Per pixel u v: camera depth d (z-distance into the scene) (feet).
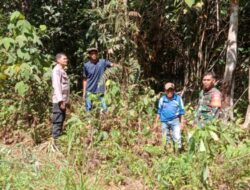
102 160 20.03
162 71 37.47
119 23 31.37
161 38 35.50
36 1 40.47
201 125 19.39
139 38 34.09
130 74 30.01
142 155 20.21
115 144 20.51
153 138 21.89
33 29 24.45
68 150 20.12
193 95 34.76
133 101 24.88
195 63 35.68
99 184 18.07
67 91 23.39
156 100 25.73
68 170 18.52
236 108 28.91
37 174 18.54
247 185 17.39
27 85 23.71
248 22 35.42
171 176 17.57
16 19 24.45
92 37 36.27
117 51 32.19
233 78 25.86
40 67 24.57
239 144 19.04
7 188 16.78
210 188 17.01
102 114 22.45
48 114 24.88
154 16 34.60
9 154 20.65
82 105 26.58
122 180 18.48
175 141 21.49
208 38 34.91
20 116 24.52
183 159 18.06
